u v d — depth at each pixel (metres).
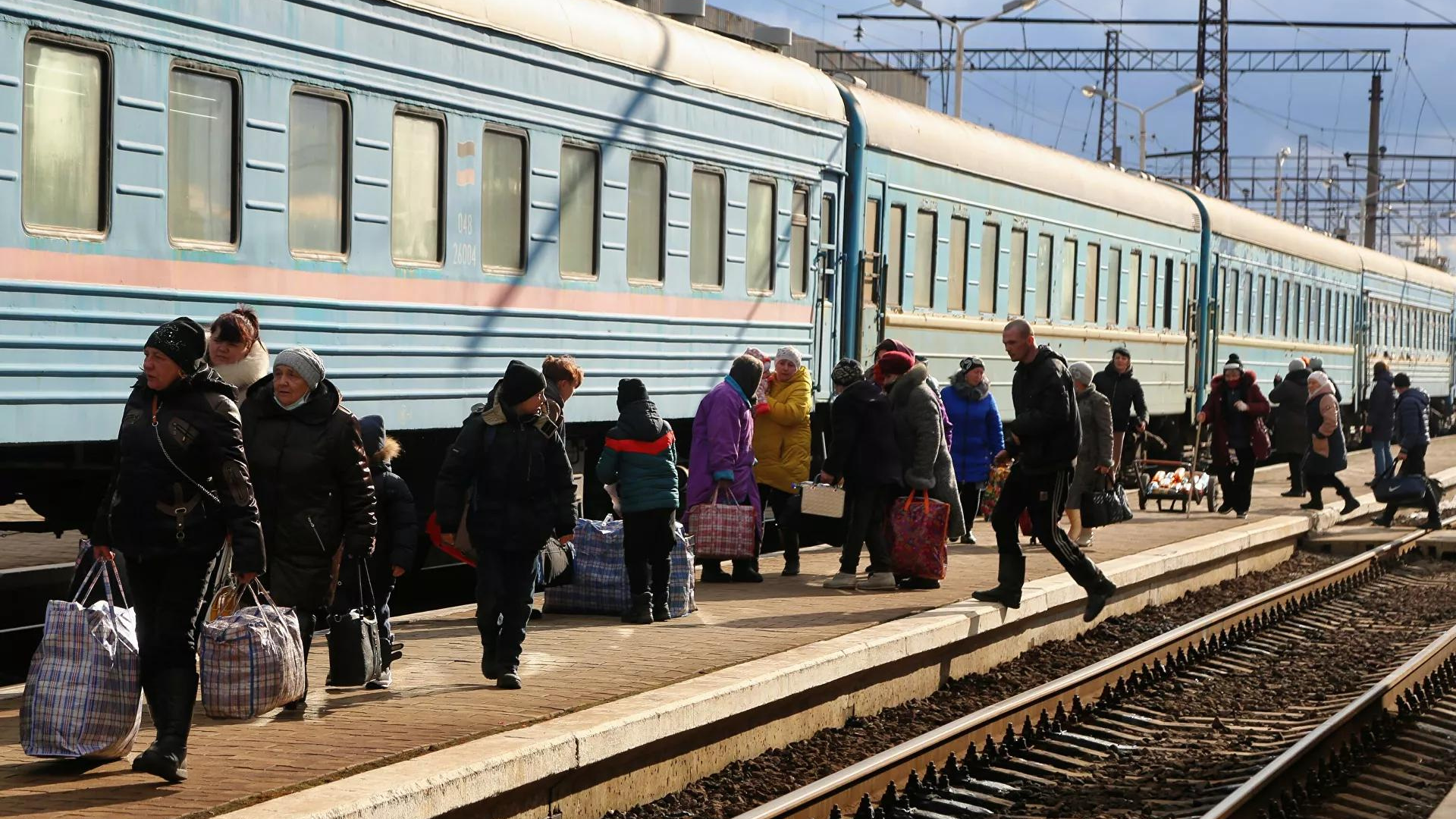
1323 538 20.17
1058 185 22.14
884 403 12.20
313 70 10.56
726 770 8.34
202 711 7.66
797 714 9.06
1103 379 18.11
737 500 12.41
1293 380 22.27
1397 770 9.30
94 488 10.76
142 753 6.34
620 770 7.56
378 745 6.98
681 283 14.49
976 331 19.89
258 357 7.57
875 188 17.61
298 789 6.26
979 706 10.36
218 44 9.84
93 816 5.86
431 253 11.73
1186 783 8.60
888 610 11.15
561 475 8.49
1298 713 10.75
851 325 17.28
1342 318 38.00
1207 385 28.39
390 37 11.16
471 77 11.91
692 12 15.85
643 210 13.98
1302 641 13.73
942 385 19.14
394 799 6.13
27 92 8.70
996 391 20.61
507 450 8.41
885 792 7.95
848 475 12.27
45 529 11.27
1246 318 30.59
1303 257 34.28
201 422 6.45
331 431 7.30
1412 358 45.78
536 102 12.56
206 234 9.89
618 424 10.53
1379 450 22.25
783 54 17.28
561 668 8.91
